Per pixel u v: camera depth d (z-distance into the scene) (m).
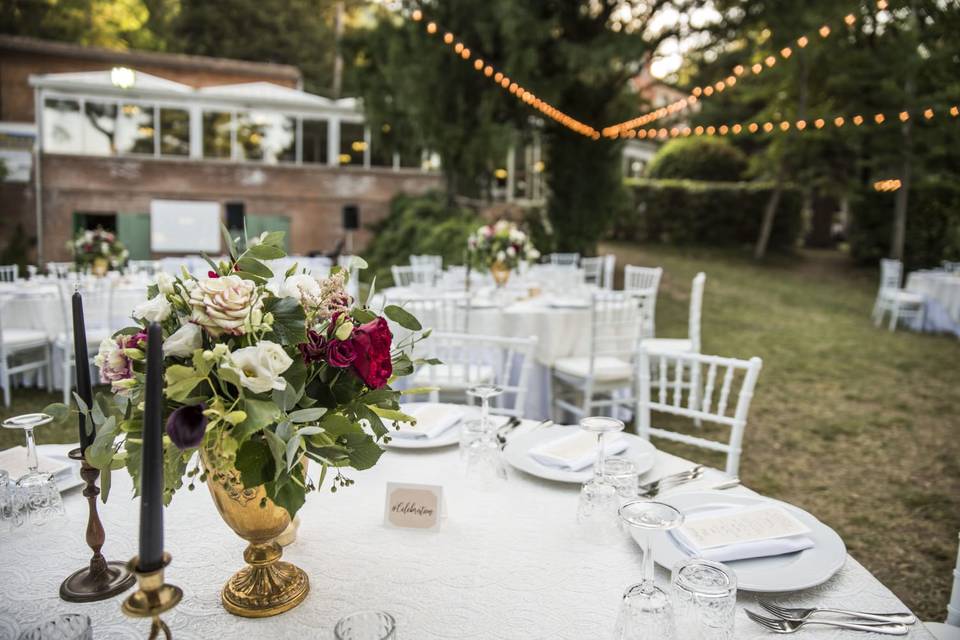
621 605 1.01
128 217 13.77
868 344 8.28
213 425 1.00
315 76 26.00
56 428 4.64
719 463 4.45
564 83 11.15
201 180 14.18
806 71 13.16
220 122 14.24
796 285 12.61
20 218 13.68
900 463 4.46
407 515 1.45
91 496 1.19
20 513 1.39
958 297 8.67
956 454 4.62
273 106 14.49
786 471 4.32
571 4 11.41
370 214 15.40
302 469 1.13
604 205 13.05
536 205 14.33
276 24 25.20
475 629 1.10
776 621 1.11
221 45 24.91
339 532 1.44
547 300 5.43
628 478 1.47
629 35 10.45
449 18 11.18
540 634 1.09
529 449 1.84
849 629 1.10
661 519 0.99
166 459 1.07
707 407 2.38
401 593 1.21
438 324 4.61
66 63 16.20
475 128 11.71
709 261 15.02
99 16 21.86
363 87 13.21
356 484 1.68
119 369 1.08
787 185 15.99
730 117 19.17
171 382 0.99
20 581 1.23
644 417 2.54
